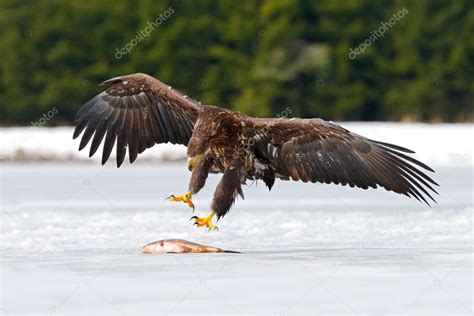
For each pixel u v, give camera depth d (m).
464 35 56.78
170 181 28.06
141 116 12.24
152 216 17.80
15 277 10.92
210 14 57.03
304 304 9.62
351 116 56.31
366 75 56.50
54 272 11.20
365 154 11.61
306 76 55.75
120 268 11.40
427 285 10.41
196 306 9.56
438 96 56.06
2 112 56.94
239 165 11.95
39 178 29.84
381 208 19.58
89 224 16.44
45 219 17.33
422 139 41.75
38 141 39.78
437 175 30.33
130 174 31.75
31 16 57.81
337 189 25.44
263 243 13.94
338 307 9.51
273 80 55.00
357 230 15.56
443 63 56.66
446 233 15.05
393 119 56.72
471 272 11.13
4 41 57.56
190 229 15.73
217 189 11.84
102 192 23.94
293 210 19.20
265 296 9.92
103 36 56.22
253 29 55.88
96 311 9.43
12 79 56.81
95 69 55.41
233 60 55.59
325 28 56.44
